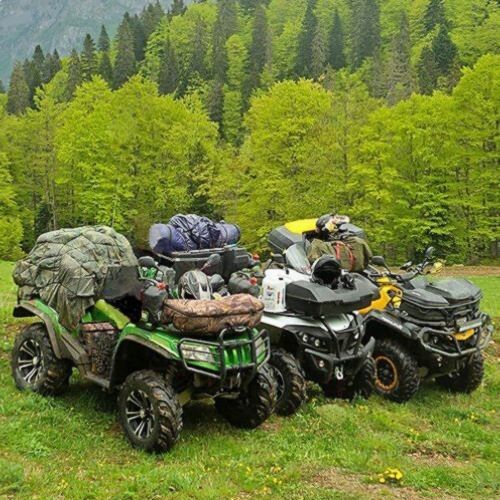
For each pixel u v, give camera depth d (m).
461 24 116.19
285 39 134.12
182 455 6.35
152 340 6.45
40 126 52.38
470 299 9.17
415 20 132.62
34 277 7.83
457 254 39.47
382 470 6.33
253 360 6.60
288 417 7.71
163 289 6.52
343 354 8.00
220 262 8.59
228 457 6.41
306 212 34.03
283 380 7.70
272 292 8.23
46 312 7.57
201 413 7.70
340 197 35.12
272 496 5.66
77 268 7.42
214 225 9.33
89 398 7.62
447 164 36.91
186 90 109.25
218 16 148.50
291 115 35.50
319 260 8.11
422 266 9.85
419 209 36.97
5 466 5.64
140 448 6.37
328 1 150.88
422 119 36.62
